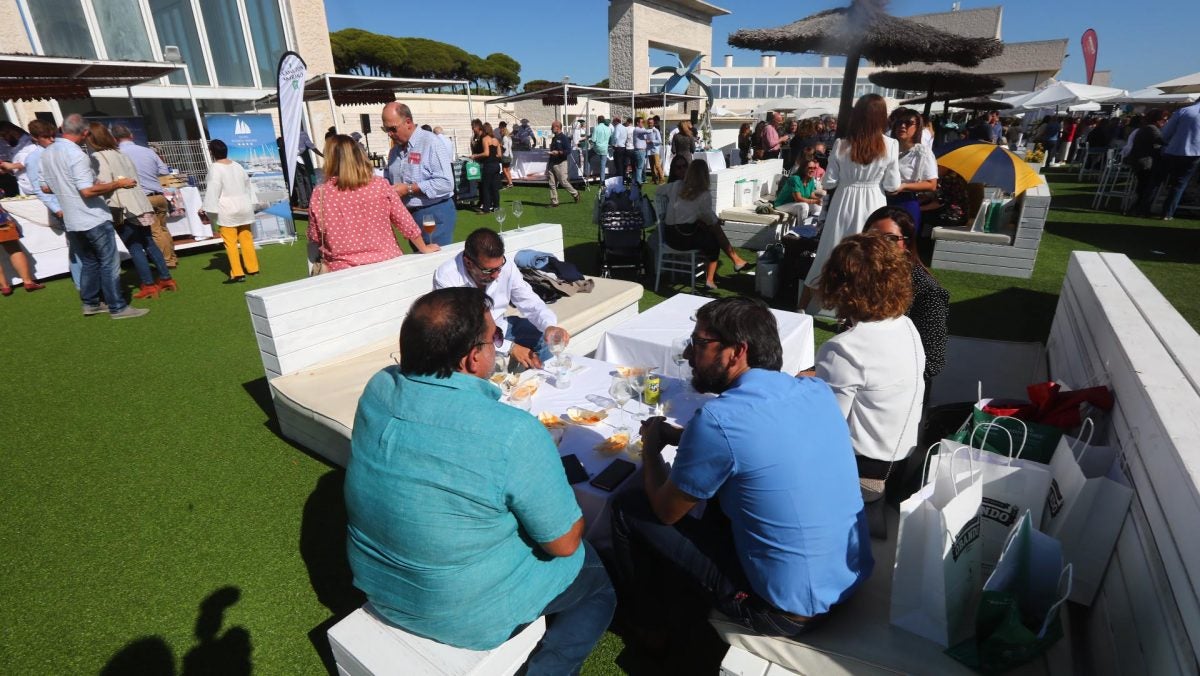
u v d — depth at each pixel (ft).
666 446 7.72
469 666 5.14
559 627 5.93
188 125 39.50
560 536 5.03
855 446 6.91
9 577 8.06
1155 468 5.09
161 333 17.24
